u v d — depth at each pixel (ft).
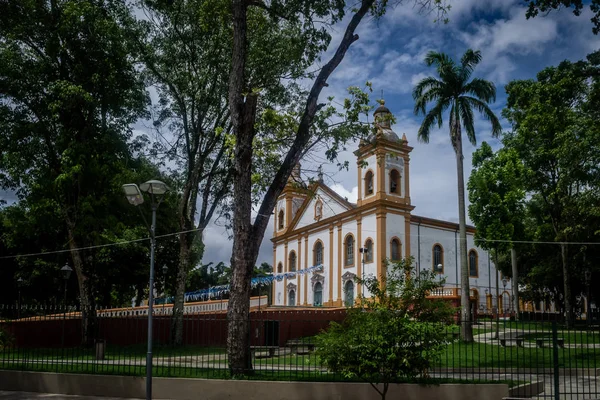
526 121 71.41
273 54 73.20
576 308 146.61
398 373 32.73
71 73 68.69
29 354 51.52
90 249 71.72
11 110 68.28
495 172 85.05
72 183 65.62
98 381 39.99
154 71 76.13
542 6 53.67
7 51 66.13
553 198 96.63
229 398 36.50
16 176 68.18
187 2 73.10
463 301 74.28
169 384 37.83
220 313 82.69
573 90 61.11
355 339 32.58
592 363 53.11
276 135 55.98
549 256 121.29
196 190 81.71
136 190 36.47
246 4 46.75
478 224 85.51
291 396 35.76
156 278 120.98
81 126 69.46
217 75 76.23
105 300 132.16
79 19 64.54
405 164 136.87
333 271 145.18
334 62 47.24
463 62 79.30
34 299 125.59
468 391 35.35
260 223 44.24
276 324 76.33
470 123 78.74
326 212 152.25
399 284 35.19
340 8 49.19
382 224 130.21
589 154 64.13
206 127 80.07
